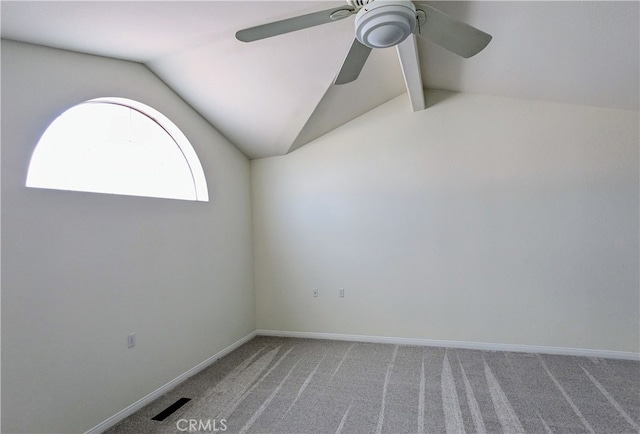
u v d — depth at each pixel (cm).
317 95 316
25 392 190
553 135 344
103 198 240
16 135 193
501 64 290
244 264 418
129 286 258
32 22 185
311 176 420
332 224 411
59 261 210
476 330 362
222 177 380
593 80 283
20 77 197
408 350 363
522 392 267
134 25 211
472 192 365
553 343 341
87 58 236
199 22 217
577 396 258
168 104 305
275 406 257
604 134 331
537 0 199
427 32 168
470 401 256
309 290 419
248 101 325
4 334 182
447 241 372
